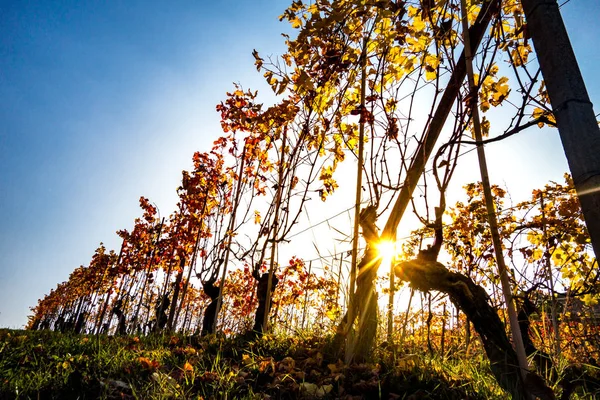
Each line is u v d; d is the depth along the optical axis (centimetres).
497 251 124
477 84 136
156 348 228
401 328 223
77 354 204
